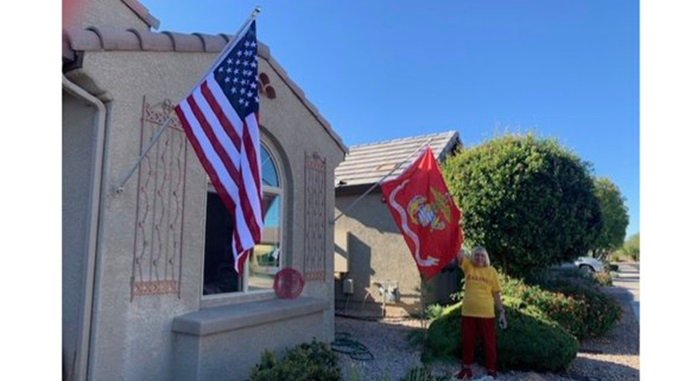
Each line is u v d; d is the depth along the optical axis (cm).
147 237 580
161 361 587
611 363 835
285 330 739
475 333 738
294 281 836
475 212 1038
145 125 584
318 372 545
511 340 764
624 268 4744
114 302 537
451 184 1085
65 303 528
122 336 543
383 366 755
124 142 557
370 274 1336
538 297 963
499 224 1016
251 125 499
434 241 784
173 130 624
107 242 532
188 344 591
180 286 621
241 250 452
